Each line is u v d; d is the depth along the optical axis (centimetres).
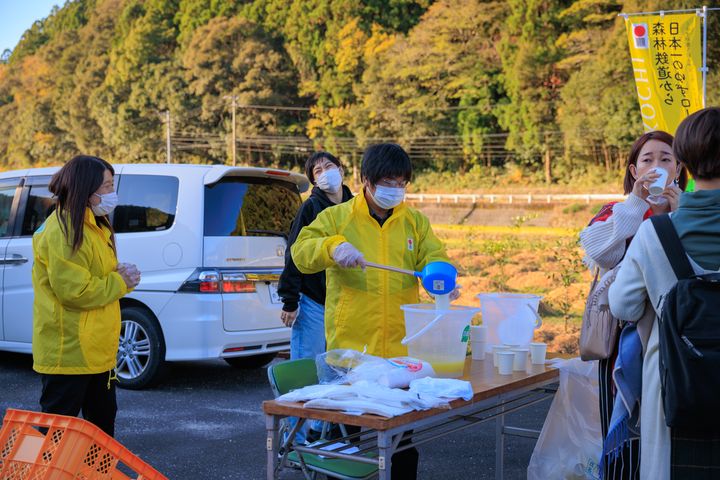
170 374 740
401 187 323
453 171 7262
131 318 668
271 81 8525
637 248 239
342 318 331
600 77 6138
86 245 327
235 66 8512
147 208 675
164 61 9206
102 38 10162
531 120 6625
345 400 258
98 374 344
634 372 262
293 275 448
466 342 310
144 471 239
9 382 704
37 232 337
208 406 610
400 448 290
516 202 6125
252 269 673
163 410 596
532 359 349
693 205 231
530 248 2370
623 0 6250
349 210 333
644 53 889
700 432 222
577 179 6350
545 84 6694
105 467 233
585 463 356
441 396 266
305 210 454
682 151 237
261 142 8294
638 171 295
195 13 9344
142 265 664
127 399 632
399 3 8206
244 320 658
